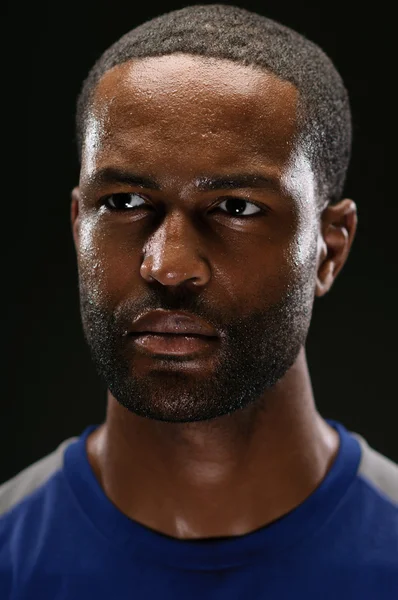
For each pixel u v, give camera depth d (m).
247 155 1.01
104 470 1.25
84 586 1.20
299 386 1.20
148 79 1.04
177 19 1.18
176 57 1.05
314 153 1.11
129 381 1.05
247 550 1.17
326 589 1.17
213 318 1.02
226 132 1.01
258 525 1.18
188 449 1.17
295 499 1.20
